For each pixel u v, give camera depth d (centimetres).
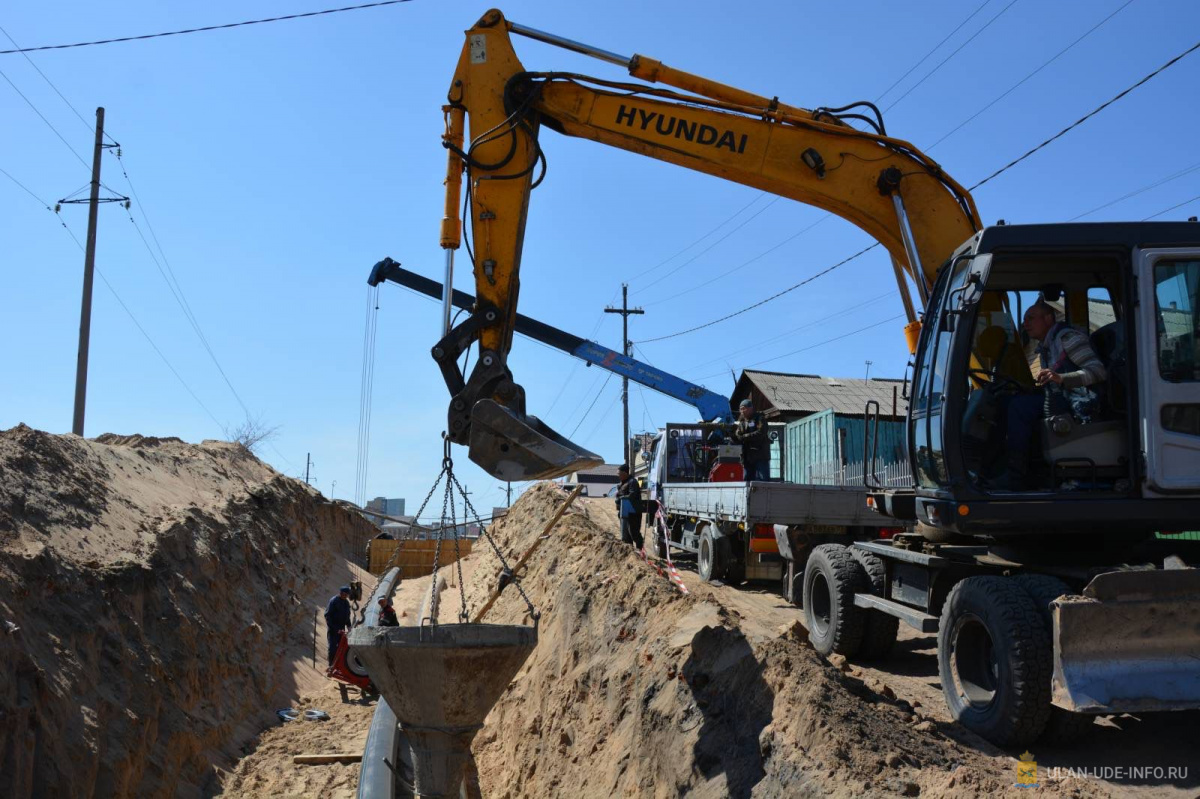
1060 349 655
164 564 1380
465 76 936
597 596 1119
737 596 1425
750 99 950
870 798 484
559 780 940
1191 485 607
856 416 2508
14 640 883
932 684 794
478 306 894
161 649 1205
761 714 632
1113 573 532
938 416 686
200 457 2466
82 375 2339
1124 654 528
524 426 794
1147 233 637
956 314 657
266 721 1446
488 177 916
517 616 1541
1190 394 615
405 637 672
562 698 1043
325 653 1959
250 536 2031
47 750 845
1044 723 562
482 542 3438
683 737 695
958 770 491
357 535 3591
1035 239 640
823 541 1345
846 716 562
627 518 1908
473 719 703
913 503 808
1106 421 642
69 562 1144
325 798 1114
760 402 3328
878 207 934
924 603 761
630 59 945
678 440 2034
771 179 946
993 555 733
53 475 1417
